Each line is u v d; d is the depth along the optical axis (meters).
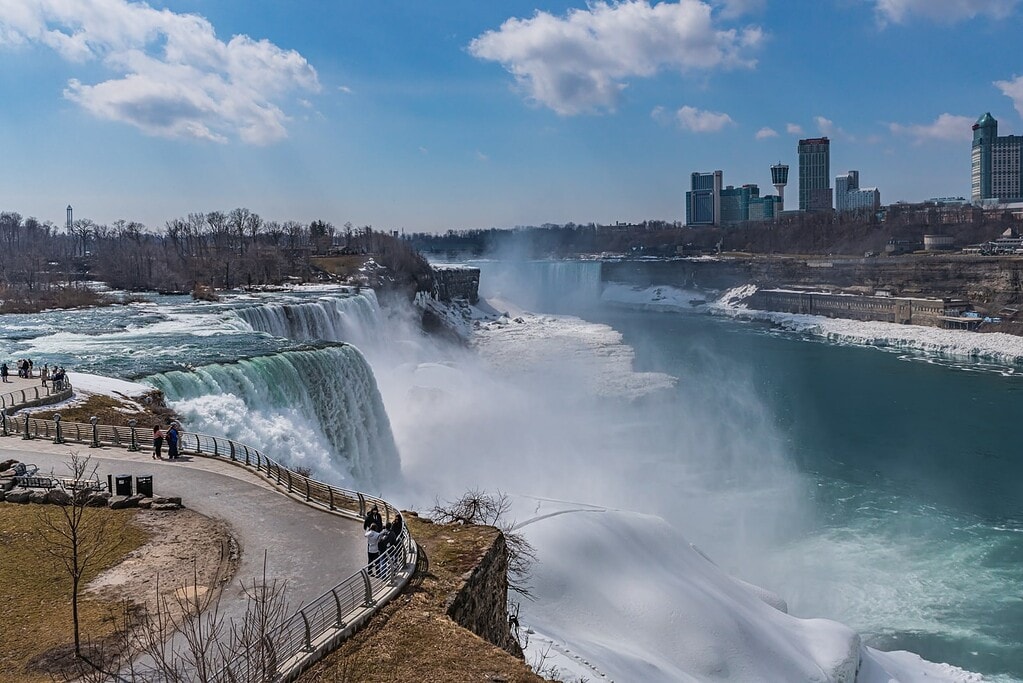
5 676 18.45
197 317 88.25
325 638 19.84
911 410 97.56
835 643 40.88
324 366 60.28
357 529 27.36
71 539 25.52
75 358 60.84
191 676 18.12
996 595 50.41
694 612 38.59
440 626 21.08
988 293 176.00
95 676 17.91
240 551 25.41
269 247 188.25
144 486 30.22
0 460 34.03
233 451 35.41
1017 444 82.12
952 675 41.81
